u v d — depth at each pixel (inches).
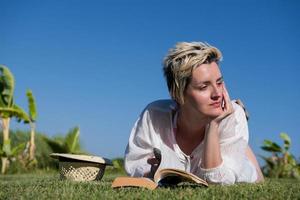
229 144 139.7
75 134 608.7
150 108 146.1
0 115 575.8
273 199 100.3
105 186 130.2
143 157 147.7
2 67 568.7
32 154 609.3
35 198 108.2
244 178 141.0
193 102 129.2
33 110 598.9
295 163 596.7
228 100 132.0
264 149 600.7
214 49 126.6
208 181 134.3
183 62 125.8
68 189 120.5
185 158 145.2
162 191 112.1
